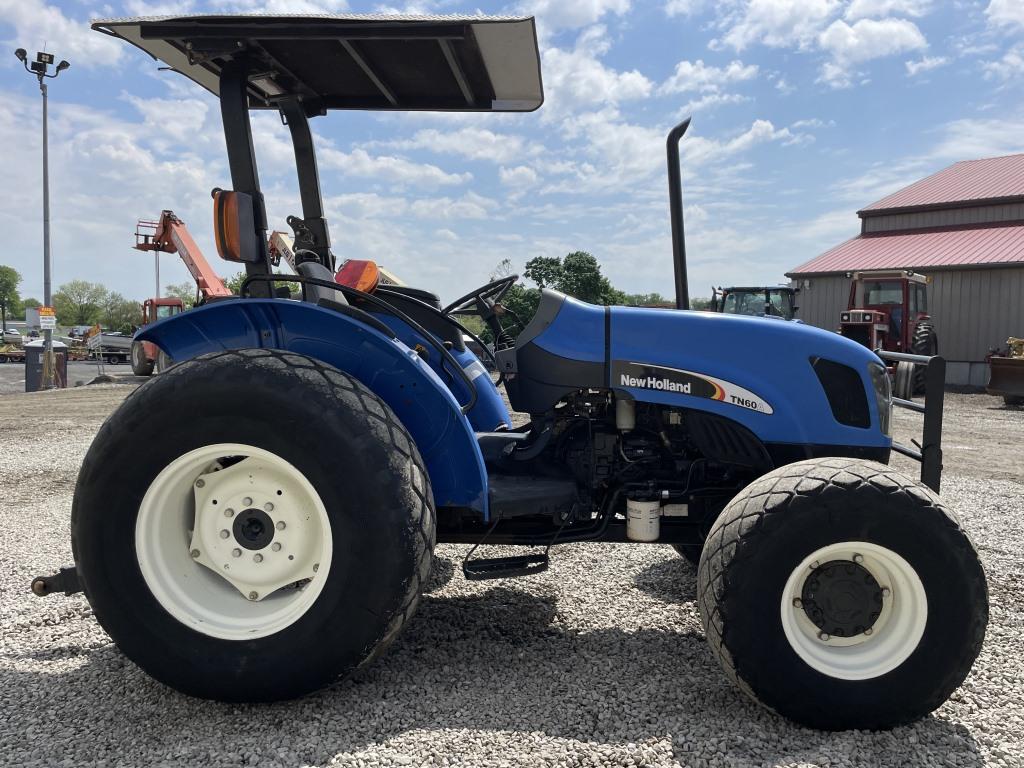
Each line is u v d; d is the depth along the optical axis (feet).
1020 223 67.00
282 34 7.64
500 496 8.51
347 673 7.06
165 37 7.67
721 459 8.73
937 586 6.79
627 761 6.29
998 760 6.44
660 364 8.64
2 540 13.26
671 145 9.52
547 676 7.97
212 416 6.97
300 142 10.73
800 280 71.77
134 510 7.13
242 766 6.23
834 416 8.61
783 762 6.30
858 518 6.77
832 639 7.09
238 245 7.68
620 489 9.03
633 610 10.04
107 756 6.40
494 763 6.22
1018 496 17.48
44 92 60.18
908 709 6.84
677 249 9.57
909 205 73.36
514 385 9.20
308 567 7.35
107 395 45.88
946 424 33.40
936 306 62.95
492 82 10.23
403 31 7.68
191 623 7.15
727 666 6.98
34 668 8.19
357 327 7.61
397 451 7.03
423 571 7.10
